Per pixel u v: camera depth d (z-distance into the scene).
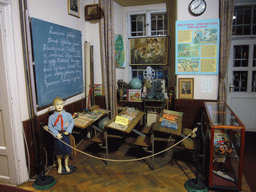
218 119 3.26
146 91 5.54
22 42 3.23
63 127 3.51
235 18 5.21
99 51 5.26
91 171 3.71
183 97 4.67
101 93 5.36
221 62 4.31
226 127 2.95
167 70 5.87
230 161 3.44
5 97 3.06
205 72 4.46
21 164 3.29
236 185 3.15
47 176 3.43
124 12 5.88
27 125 3.35
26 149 3.36
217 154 3.20
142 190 3.16
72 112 4.56
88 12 5.05
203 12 4.31
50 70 3.75
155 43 5.73
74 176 3.55
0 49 2.97
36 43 3.37
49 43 3.70
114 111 5.10
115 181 3.40
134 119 4.07
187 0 4.36
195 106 4.61
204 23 4.31
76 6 4.71
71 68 4.48
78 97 4.90
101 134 4.12
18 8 3.14
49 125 3.46
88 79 5.14
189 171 3.67
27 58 3.29
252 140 4.95
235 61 5.34
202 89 4.55
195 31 4.37
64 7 4.29
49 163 3.87
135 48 5.93
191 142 3.75
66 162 3.64
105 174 3.61
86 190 3.18
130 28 5.98
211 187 3.14
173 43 5.54
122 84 5.50
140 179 3.44
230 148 3.21
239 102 5.43
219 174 3.38
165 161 4.02
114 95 5.04
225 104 4.20
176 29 4.43
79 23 4.91
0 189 2.63
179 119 3.90
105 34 4.90
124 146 4.74
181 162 3.98
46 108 3.77
